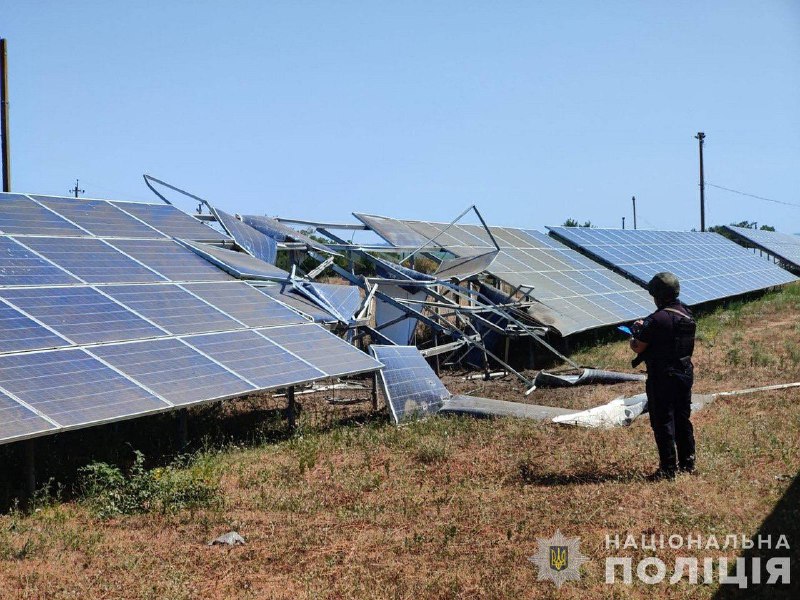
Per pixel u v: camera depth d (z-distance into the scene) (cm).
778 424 1321
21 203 1738
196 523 945
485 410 1578
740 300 4388
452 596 714
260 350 1481
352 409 1767
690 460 1052
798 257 6562
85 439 1399
